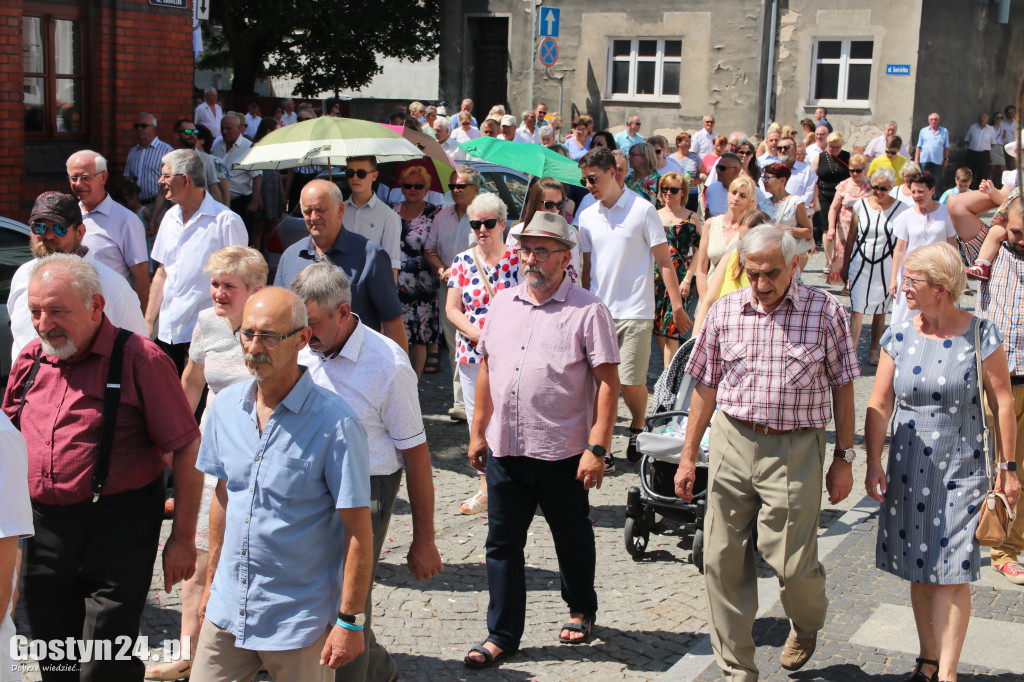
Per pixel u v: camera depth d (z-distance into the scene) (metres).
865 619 5.23
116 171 12.10
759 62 23.31
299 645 3.35
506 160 9.42
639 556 6.06
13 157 10.95
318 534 3.38
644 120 24.70
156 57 12.32
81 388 3.82
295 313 3.31
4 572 3.19
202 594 4.52
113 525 3.84
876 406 4.63
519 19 25.50
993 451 4.52
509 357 4.79
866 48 22.72
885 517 4.64
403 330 5.67
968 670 4.75
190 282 6.56
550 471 4.77
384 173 10.49
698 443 4.66
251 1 24.00
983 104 25.48
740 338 4.42
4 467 3.16
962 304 14.09
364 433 3.44
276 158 7.34
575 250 6.61
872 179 10.29
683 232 8.55
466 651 4.90
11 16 10.74
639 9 24.31
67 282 3.71
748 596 4.49
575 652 4.92
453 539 6.25
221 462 3.50
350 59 26.28
